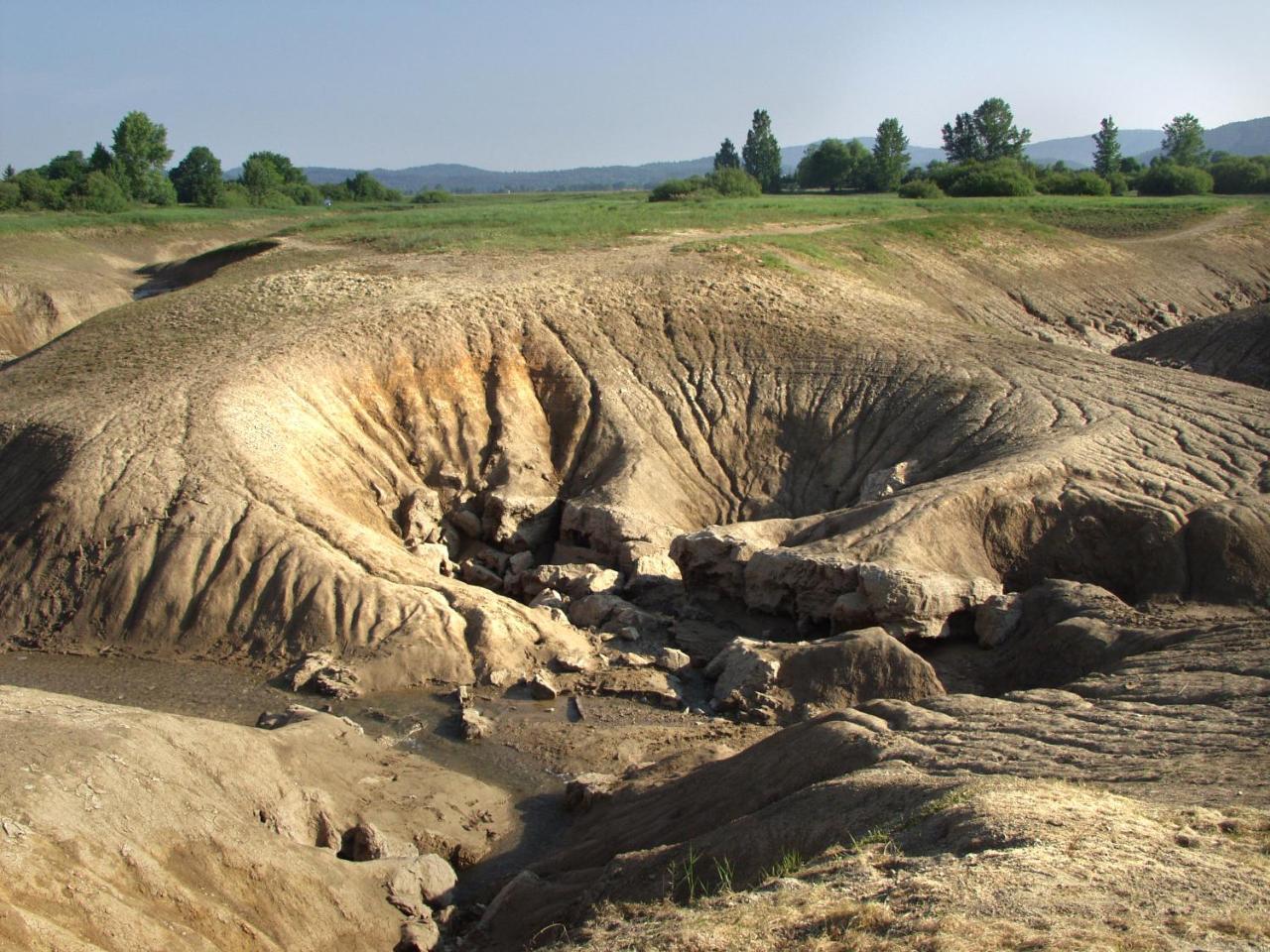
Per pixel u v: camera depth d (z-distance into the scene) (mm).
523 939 14664
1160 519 27609
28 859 12977
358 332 37625
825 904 10414
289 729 20062
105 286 65375
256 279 45438
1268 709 16922
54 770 14336
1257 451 31047
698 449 37531
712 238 52531
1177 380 37344
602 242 51312
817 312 43094
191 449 30109
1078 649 23688
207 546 27641
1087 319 60438
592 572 31203
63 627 26938
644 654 27250
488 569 33719
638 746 22750
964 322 44719
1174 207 82000
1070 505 28766
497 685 25719
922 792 13352
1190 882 9625
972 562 28188
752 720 23938
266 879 15125
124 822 14320
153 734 16125
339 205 127688
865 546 27938
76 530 28125
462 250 49281
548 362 39188
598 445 37094
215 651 26406
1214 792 13102
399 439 36062
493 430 37188
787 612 28703
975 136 151875
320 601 26734
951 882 10039
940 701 19469
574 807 20312
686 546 30859
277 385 34188
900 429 36562
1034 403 35125
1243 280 69688
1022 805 11867
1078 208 80500
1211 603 25656
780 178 154250
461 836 19141
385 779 20203
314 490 31203
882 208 72750
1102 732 16750
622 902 13719
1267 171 116438
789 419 38406
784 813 14352
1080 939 8477
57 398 33594
